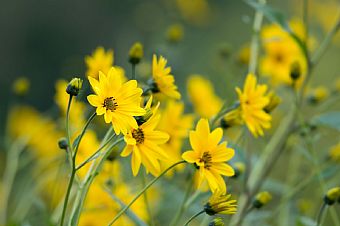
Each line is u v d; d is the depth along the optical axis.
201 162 1.56
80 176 1.88
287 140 2.01
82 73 3.42
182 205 1.75
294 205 2.08
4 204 2.18
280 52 2.18
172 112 1.87
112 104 1.51
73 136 1.91
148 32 4.45
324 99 2.31
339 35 3.87
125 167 2.04
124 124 1.50
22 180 2.55
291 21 2.27
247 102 1.71
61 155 2.20
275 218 2.16
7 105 4.71
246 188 1.96
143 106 1.66
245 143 2.00
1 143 2.75
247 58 2.41
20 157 2.76
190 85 2.16
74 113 1.94
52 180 2.34
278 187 2.05
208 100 2.15
